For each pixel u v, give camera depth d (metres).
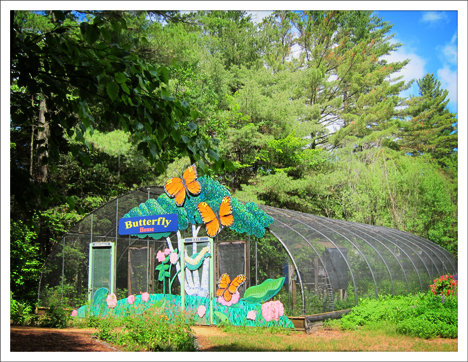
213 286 13.41
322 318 12.18
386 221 29.19
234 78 33.88
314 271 12.59
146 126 6.37
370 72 39.09
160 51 22.05
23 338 10.88
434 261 18.98
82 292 15.69
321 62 39.19
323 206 29.66
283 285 12.24
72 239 16.30
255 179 28.84
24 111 6.90
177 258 14.34
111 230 15.78
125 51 6.09
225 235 13.56
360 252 14.62
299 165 30.34
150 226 14.91
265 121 29.67
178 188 14.50
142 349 9.73
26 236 18.00
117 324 12.50
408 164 31.97
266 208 14.46
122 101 6.33
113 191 25.47
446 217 30.09
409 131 36.66
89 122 6.73
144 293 14.81
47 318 14.00
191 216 14.18
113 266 15.44
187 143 6.52
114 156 24.66
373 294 14.11
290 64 38.78
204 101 28.42
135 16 21.33
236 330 12.04
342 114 36.81
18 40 6.14
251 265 12.94
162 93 6.29
